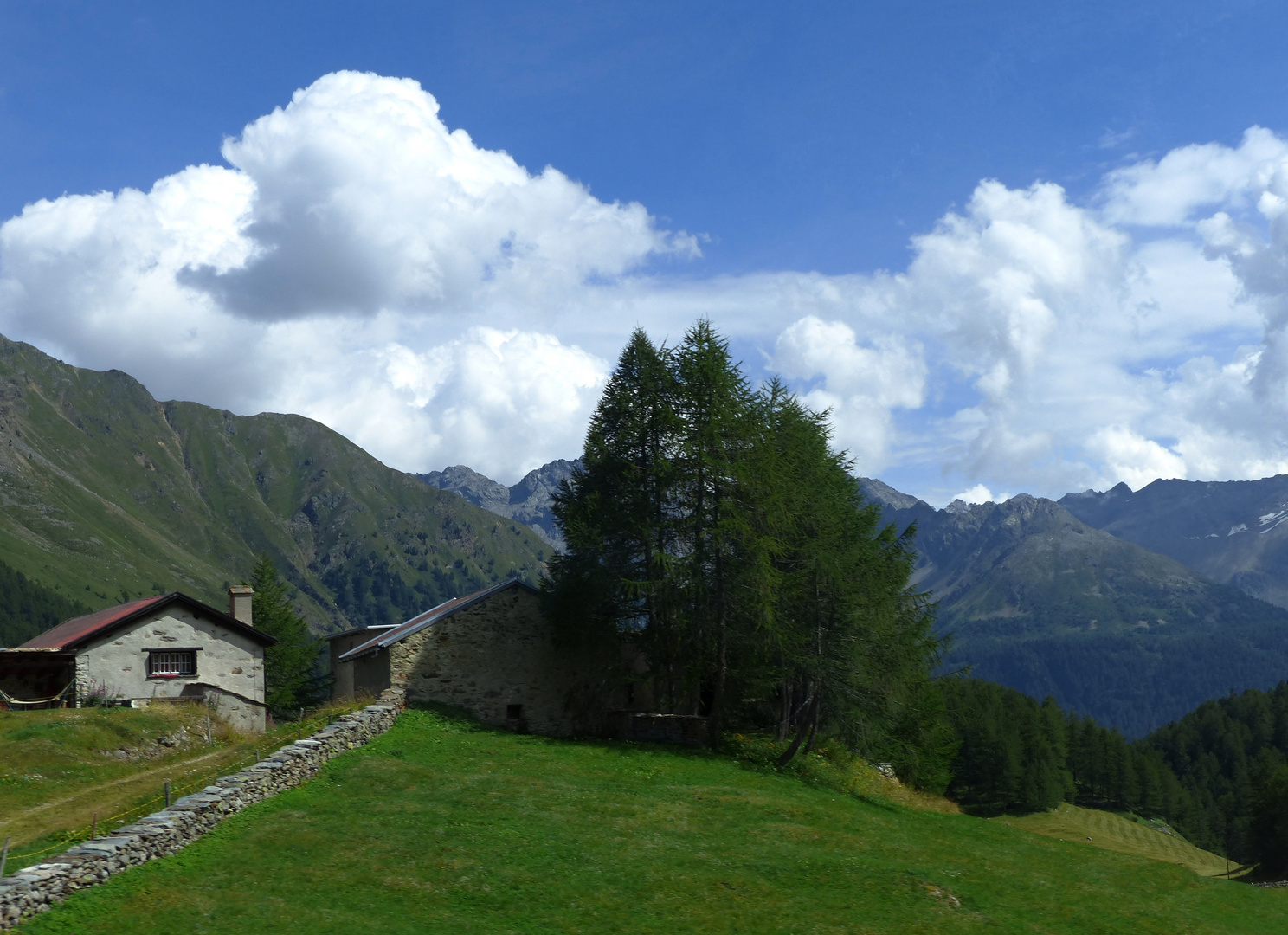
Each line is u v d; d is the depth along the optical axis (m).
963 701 135.50
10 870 19.89
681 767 34.97
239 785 23.45
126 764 34.81
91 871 17.28
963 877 24.42
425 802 25.83
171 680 44.97
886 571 41.59
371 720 33.69
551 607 40.62
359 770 28.64
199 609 45.94
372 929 16.92
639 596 40.28
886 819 32.38
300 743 28.28
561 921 18.34
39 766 32.25
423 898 18.75
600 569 40.00
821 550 39.00
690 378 41.03
